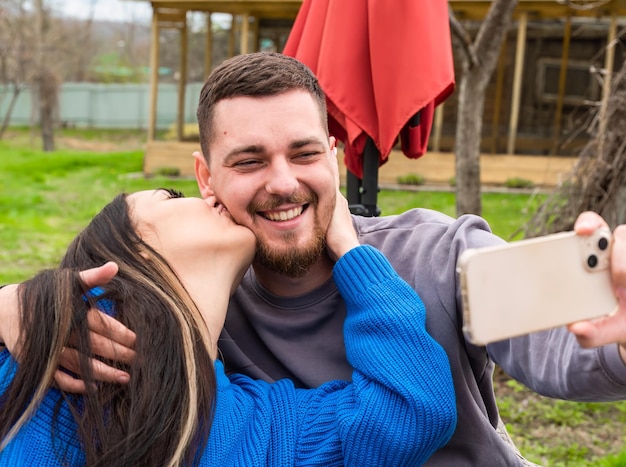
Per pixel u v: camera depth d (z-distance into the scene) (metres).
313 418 1.85
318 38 3.20
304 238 1.91
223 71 1.89
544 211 5.15
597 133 5.10
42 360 1.70
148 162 14.66
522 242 1.17
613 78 5.26
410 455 1.74
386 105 2.97
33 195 12.36
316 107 1.90
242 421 1.80
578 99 14.38
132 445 1.63
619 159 4.83
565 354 1.59
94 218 2.00
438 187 13.70
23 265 7.93
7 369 1.77
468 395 1.89
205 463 1.73
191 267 1.88
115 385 1.72
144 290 1.79
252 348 2.09
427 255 1.98
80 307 1.72
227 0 13.69
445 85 2.97
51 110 22.31
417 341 1.79
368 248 1.89
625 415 4.58
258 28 15.31
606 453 4.12
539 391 1.74
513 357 1.78
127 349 1.72
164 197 2.06
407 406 1.73
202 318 1.80
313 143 1.86
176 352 1.72
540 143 14.39
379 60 2.96
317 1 3.22
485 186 13.68
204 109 1.93
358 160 3.46
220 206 1.98
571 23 14.27
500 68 14.05
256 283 2.07
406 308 1.81
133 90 31.59
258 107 1.84
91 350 1.71
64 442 1.70
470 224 1.96
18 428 1.67
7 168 15.59
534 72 14.45
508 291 1.15
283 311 2.04
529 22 14.35
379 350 1.79
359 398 1.78
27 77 23.84
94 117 31.80
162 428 1.66
